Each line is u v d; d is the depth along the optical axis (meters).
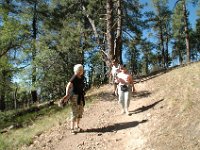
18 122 14.93
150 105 12.28
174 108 10.91
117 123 11.27
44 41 21.80
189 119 9.68
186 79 14.26
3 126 14.90
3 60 17.19
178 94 12.29
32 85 18.69
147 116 11.09
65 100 10.48
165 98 12.45
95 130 10.92
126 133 10.25
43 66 19.88
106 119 11.99
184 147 8.53
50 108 16.83
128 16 25.94
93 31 22.41
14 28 16.78
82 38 22.66
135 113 11.80
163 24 42.28
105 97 15.88
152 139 9.36
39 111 16.97
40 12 28.89
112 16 20.20
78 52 23.33
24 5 28.36
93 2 23.50
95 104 14.71
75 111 10.73
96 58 25.70
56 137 10.81
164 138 9.20
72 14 25.50
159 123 10.20
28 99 39.12
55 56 21.45
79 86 10.62
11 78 18.31
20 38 17.69
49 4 28.66
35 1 28.81
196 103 10.62
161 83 15.62
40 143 10.56
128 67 47.62
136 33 27.44
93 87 20.81
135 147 9.22
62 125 11.95
